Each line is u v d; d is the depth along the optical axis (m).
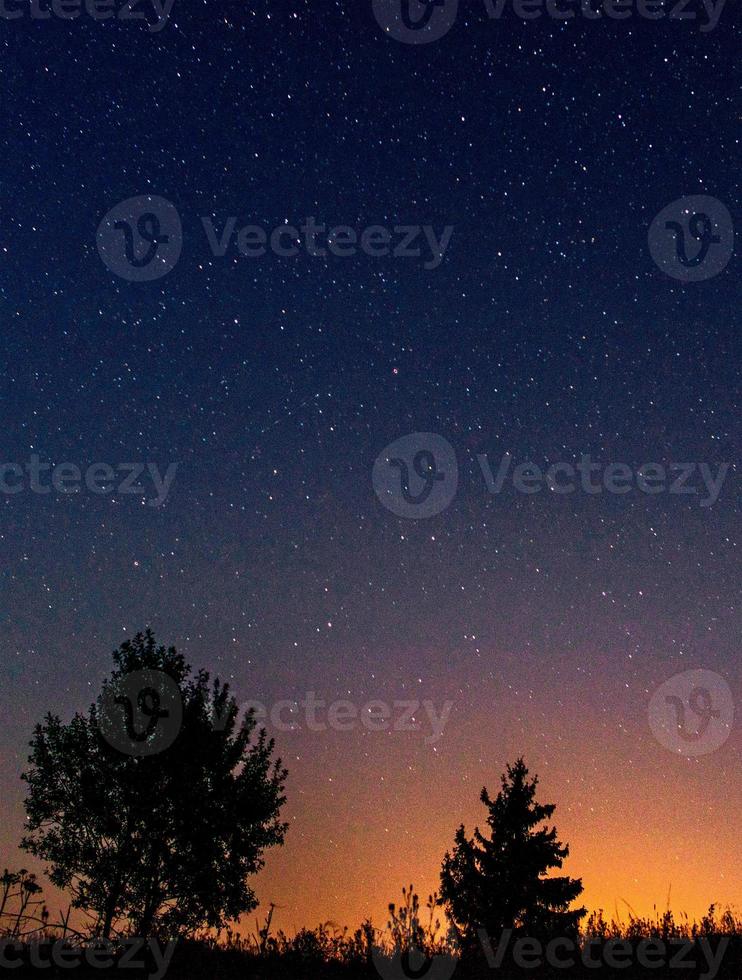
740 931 14.91
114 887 14.62
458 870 17.02
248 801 15.06
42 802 14.96
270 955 13.27
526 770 17.67
